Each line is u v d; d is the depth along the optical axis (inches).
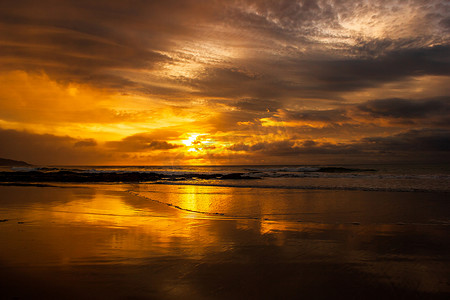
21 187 692.1
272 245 211.5
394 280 150.6
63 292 131.1
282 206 411.2
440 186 703.1
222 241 221.1
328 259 182.1
